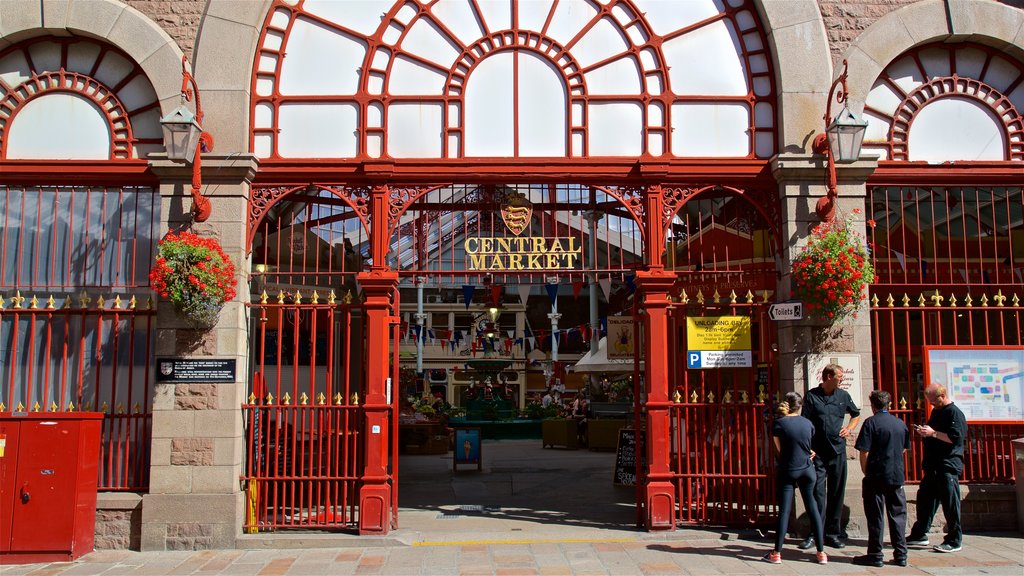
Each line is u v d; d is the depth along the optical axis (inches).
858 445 304.3
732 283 441.1
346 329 353.4
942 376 358.6
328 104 373.7
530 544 335.3
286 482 378.3
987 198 419.8
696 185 370.3
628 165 365.1
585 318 1598.2
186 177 350.0
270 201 362.6
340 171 360.2
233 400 340.8
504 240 367.6
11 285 357.7
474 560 310.2
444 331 1493.6
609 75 380.8
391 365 365.4
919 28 374.9
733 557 311.3
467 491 496.7
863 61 372.2
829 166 348.8
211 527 332.5
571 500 454.6
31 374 342.3
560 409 1102.4
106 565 308.2
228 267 337.4
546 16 382.3
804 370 349.7
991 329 420.5
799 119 366.6
